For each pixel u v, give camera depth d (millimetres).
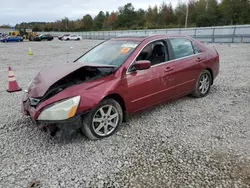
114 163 2637
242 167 2500
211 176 2367
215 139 3125
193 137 3195
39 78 3373
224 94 5133
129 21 81438
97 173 2467
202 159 2666
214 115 3959
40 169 2553
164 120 3801
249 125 3531
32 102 3010
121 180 2350
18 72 8992
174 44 4191
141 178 2371
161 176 2391
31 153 2879
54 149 2963
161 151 2859
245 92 5227
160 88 3832
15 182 2346
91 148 2969
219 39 24953
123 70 3334
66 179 2377
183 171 2459
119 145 3031
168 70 3908
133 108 3523
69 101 2812
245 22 52375
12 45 29391
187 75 4324
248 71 7613
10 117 4098
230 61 10031
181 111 4176
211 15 57500
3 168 2582
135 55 3543
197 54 4617
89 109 2941
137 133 3359
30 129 3578
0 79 7715
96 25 97562
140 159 2701
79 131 3299
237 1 53438
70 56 14617
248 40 22344
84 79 3184
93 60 3885
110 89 3125
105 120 3209
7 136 3354
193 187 2215
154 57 3811
